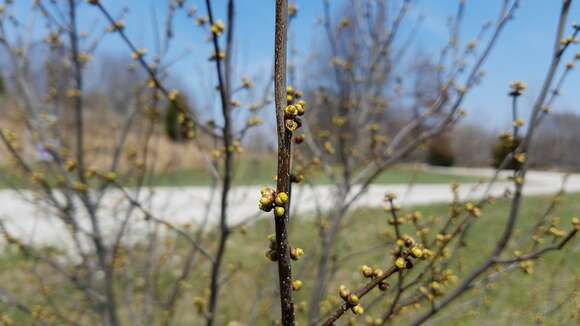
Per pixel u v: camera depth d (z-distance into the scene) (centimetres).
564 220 557
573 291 229
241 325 359
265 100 220
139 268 319
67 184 269
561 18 162
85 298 311
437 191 1413
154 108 263
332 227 248
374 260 455
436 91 263
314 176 380
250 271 392
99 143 326
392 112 343
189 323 381
